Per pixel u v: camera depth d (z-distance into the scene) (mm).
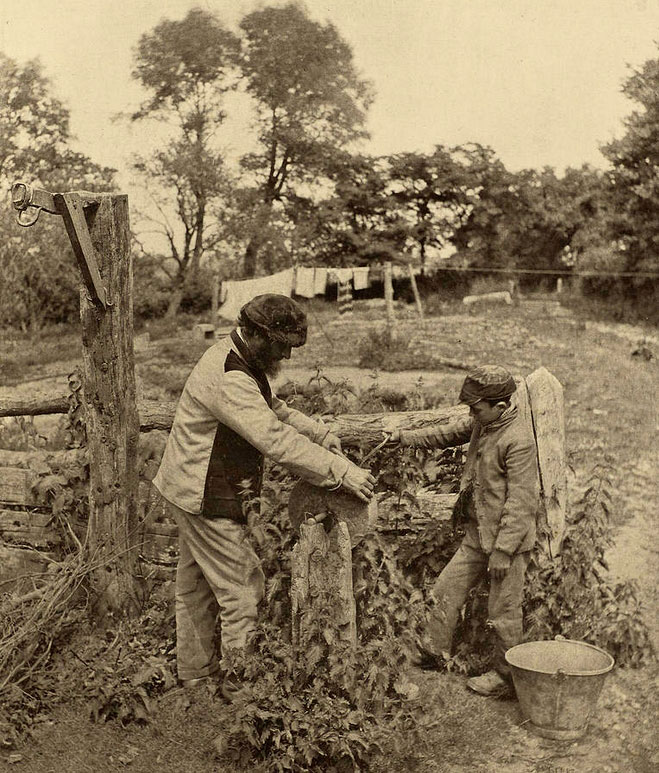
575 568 4023
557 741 3443
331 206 20125
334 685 3295
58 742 3455
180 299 22625
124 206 4094
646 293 16469
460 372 11914
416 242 19656
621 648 4035
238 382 3539
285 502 3812
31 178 19016
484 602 4008
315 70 19266
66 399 4582
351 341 15039
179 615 3826
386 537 4195
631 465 7125
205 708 3666
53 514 4457
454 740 3436
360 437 4070
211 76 20469
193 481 3627
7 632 3883
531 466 3672
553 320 16469
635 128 15078
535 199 17812
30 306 18609
